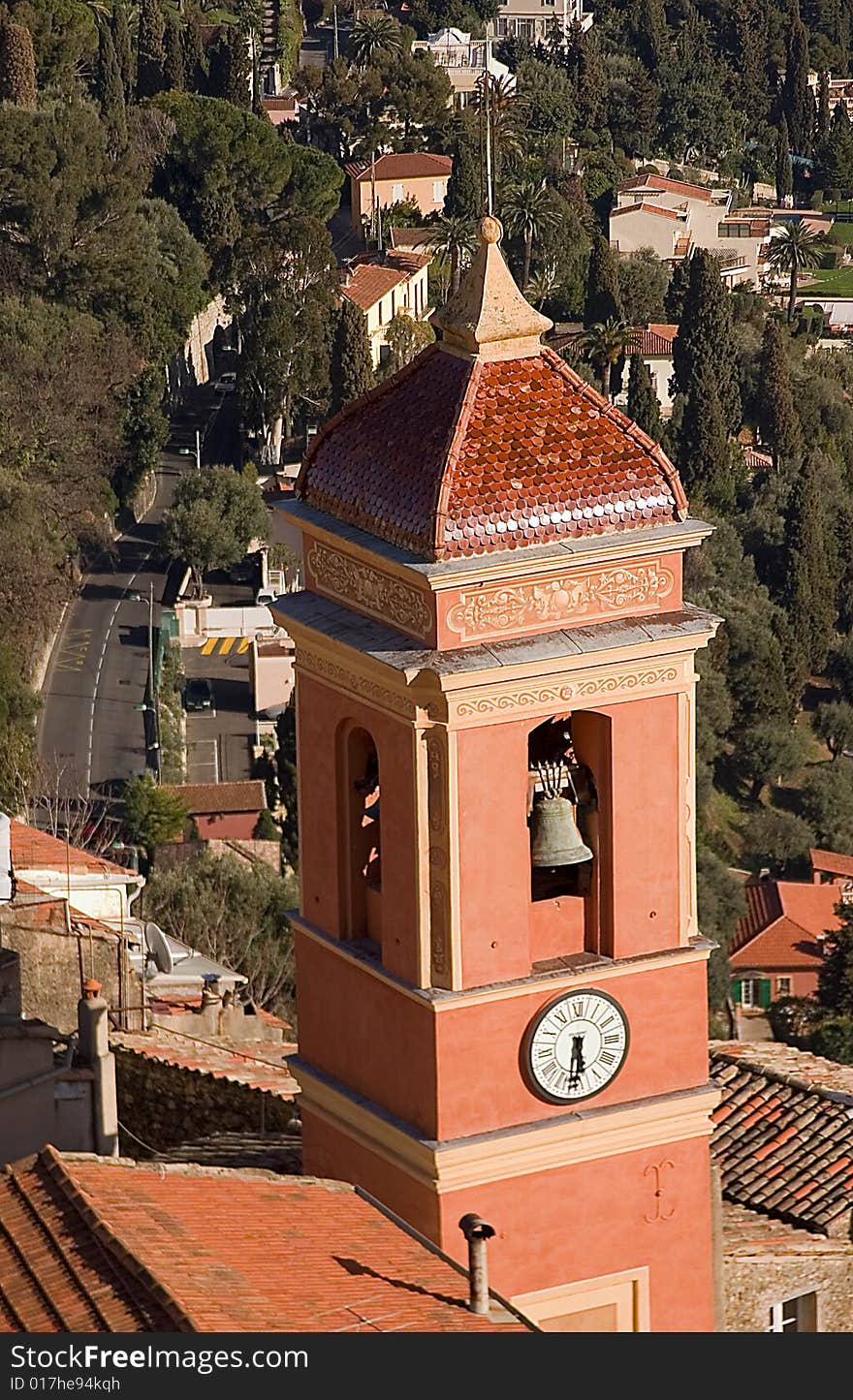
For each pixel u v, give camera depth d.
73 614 167.50
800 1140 42.25
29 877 64.81
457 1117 35.03
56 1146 39.81
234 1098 44.00
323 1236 32.25
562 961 35.62
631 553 34.53
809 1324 39.19
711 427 195.88
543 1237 35.88
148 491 189.88
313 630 35.50
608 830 35.34
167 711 153.75
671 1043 36.31
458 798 34.06
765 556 185.62
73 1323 27.86
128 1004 50.78
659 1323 36.94
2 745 129.00
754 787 163.75
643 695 35.03
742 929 135.88
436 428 34.50
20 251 188.75
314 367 196.38
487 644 34.03
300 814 37.34
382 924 35.69
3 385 169.38
